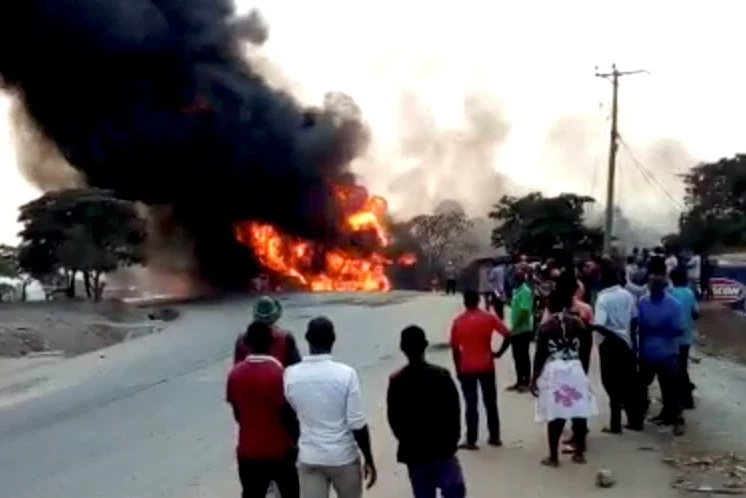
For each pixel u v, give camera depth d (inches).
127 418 578.2
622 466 378.9
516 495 338.6
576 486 350.0
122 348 1064.8
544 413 377.7
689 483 351.6
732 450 405.4
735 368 694.5
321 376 245.6
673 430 439.5
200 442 482.0
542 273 667.4
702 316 1035.9
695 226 2258.9
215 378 751.7
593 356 712.4
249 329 271.6
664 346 434.3
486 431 451.2
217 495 367.9
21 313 1393.9
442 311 1352.1
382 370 705.6
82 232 1807.3
